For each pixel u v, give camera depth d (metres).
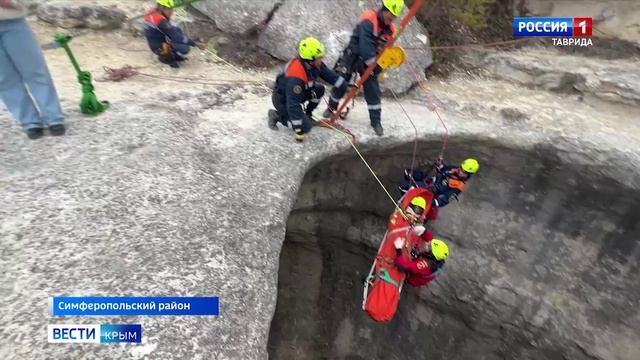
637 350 6.14
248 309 3.64
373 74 5.31
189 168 4.71
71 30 7.44
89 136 4.88
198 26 7.57
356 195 6.88
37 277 3.39
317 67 4.89
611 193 5.99
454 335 7.35
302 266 7.91
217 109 6.02
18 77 4.41
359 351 8.11
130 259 3.65
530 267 6.72
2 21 3.99
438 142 6.19
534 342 6.79
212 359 3.22
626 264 6.15
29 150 4.59
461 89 7.40
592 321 6.39
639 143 6.12
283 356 8.37
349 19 7.33
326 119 5.87
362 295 7.88
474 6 8.28
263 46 7.42
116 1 7.87
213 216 4.25
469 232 6.97
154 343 3.17
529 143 6.19
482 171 6.68
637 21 7.75
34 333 3.07
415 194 5.82
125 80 6.46
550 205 6.49
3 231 3.68
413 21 7.65
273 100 5.29
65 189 4.15
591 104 7.06
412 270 5.66
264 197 4.68
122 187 4.27
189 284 3.59
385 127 6.04
